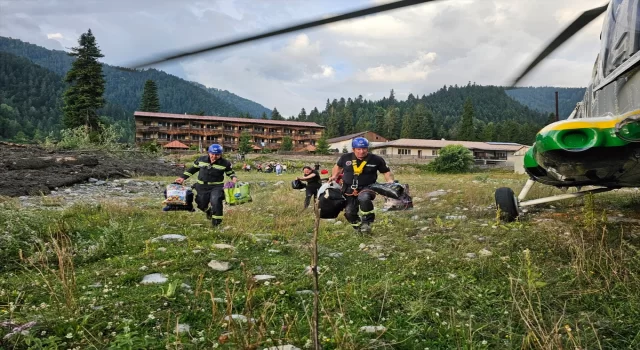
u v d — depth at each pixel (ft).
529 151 21.03
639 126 13.99
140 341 9.02
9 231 18.81
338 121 498.28
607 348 8.86
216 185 25.38
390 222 25.99
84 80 166.71
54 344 8.72
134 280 13.84
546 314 10.50
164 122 279.90
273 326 9.89
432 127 459.73
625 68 13.52
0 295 12.08
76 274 14.57
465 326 9.91
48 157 71.31
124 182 65.16
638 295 11.11
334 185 20.70
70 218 25.54
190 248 18.10
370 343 8.98
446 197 37.91
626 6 13.96
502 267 14.64
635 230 19.57
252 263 16.15
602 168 16.62
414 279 13.88
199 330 9.89
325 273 14.69
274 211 33.71
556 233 18.93
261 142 310.86
